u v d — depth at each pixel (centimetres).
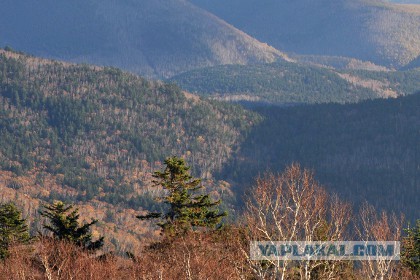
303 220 4809
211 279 5188
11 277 5919
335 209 4916
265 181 4850
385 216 5009
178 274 5450
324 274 4922
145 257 6112
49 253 6225
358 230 4916
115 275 5956
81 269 5828
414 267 6425
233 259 5091
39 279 5941
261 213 4781
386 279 4991
